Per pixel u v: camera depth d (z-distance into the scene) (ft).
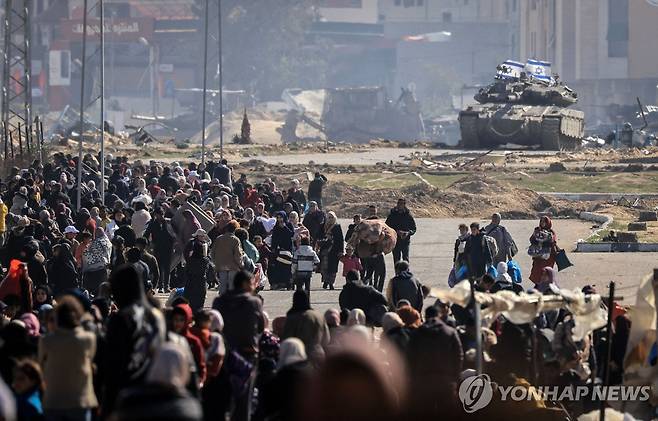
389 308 238.27
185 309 152.05
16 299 214.07
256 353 167.32
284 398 132.98
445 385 154.20
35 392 134.10
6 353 145.79
